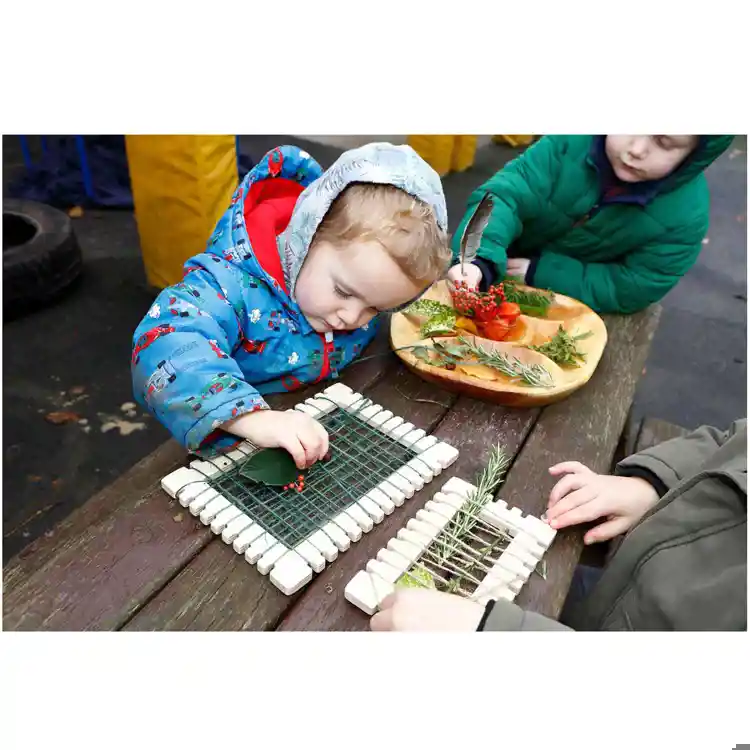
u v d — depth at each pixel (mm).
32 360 2215
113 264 2742
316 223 923
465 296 1203
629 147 1292
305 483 860
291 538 776
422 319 1215
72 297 2535
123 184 3234
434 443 954
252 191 1104
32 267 2371
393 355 1185
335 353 1114
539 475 946
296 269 977
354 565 769
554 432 1037
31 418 1993
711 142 1251
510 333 1215
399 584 732
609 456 1012
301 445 848
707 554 755
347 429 968
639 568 808
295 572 727
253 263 1026
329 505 828
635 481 909
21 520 1669
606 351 1285
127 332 2373
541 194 1467
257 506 819
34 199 3100
